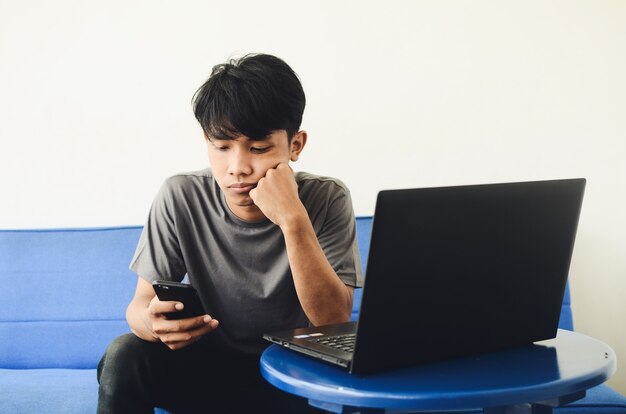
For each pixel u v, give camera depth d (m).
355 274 1.43
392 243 0.88
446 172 2.22
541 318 1.09
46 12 2.25
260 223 1.40
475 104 2.22
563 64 2.21
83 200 2.25
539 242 1.03
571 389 0.92
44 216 2.25
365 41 2.23
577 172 2.21
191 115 2.23
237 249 1.41
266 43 2.24
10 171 2.26
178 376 1.33
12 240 2.04
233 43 2.24
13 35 2.26
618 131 2.21
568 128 2.21
